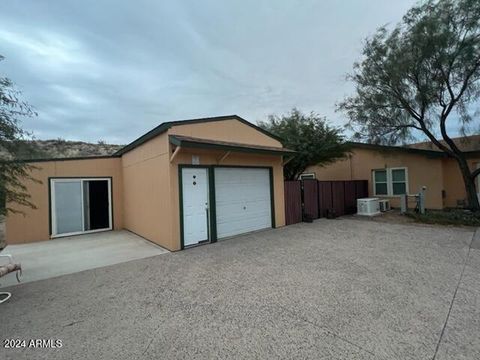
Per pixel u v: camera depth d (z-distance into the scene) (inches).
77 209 383.2
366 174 580.7
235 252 251.6
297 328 116.7
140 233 350.6
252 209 346.6
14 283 187.0
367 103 419.5
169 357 99.6
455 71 357.4
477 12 324.8
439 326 114.4
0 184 194.5
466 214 381.1
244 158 337.7
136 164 359.3
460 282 162.7
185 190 279.7
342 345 103.2
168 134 270.2
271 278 180.4
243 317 128.6
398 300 140.6
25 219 343.0
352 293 151.4
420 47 361.7
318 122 501.0
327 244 270.4
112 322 128.3
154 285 175.8
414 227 353.4
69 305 149.3
